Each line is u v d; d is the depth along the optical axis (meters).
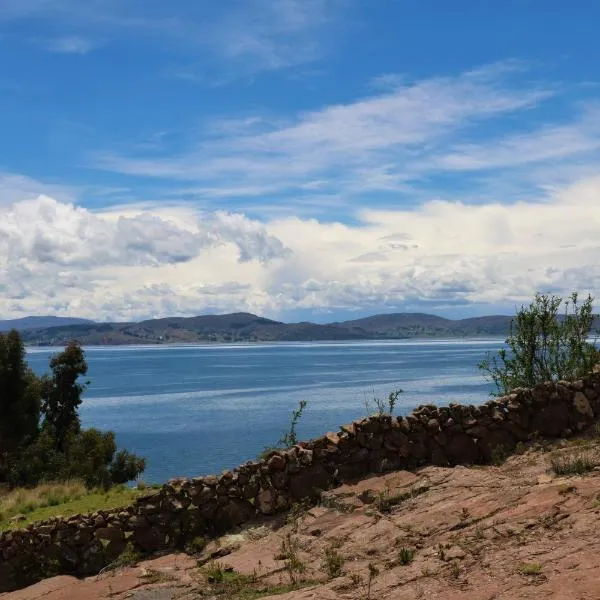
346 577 8.47
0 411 35.69
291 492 12.34
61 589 10.16
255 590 8.88
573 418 13.59
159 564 10.91
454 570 7.75
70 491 19.97
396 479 12.20
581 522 8.28
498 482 11.12
